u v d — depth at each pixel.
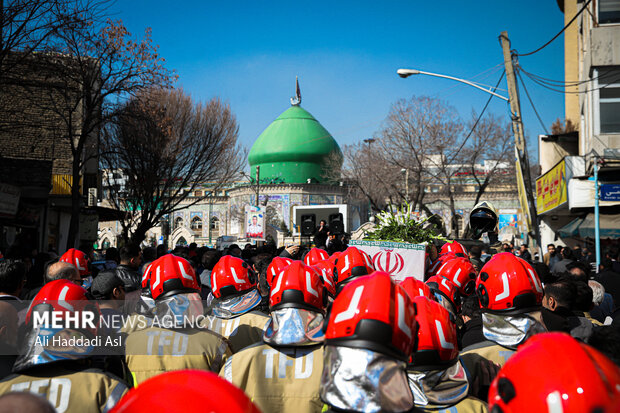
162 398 1.10
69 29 13.62
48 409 1.30
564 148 24.00
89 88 15.57
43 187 16.36
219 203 59.91
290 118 58.28
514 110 16.03
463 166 40.66
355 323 1.84
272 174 56.78
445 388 2.59
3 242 16.23
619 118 15.89
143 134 21.84
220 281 4.39
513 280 3.10
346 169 41.34
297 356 3.11
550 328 3.97
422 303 2.68
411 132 32.69
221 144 25.36
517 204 50.06
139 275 5.85
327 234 10.92
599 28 16.16
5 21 12.10
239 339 4.30
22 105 19.45
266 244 8.94
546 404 1.27
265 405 3.03
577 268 6.14
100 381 2.53
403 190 35.69
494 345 3.19
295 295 3.14
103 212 23.00
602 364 1.31
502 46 16.12
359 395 1.78
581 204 16.00
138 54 16.30
